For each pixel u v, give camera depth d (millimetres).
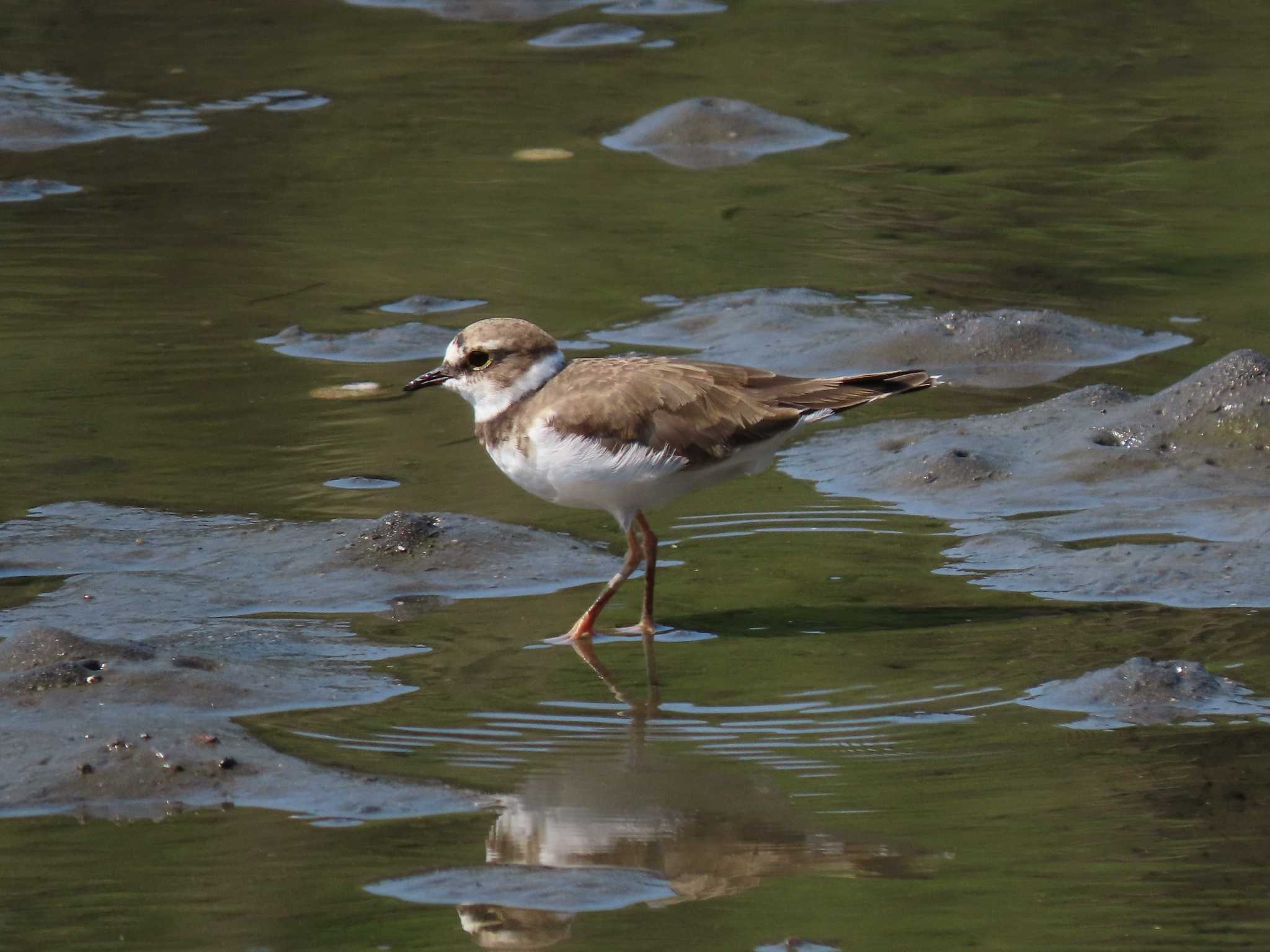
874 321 15750
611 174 20250
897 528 11766
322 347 15211
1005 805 7902
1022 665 9508
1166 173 20172
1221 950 6652
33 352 14883
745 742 8641
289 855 7500
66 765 8227
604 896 7133
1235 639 9773
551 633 10188
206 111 22328
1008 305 16266
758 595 10680
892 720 8883
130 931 6891
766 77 23969
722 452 10172
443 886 7211
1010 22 26938
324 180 19875
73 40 24922
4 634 9953
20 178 19688
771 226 18531
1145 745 8500
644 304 16266
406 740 8680
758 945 6746
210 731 8609
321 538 11422
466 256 17531
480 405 10664
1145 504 11961
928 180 20062
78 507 11945
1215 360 14805
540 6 27375
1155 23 26828
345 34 25969
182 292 16438
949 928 6859
